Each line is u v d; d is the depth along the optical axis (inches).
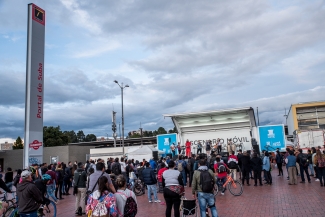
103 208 194.7
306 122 1779.0
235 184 531.8
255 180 639.1
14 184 501.7
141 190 639.1
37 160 703.7
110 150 1712.6
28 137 690.8
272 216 345.7
